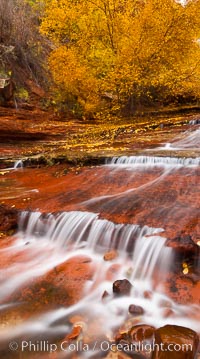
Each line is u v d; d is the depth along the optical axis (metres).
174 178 5.32
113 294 3.13
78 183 5.80
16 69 13.69
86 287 3.33
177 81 13.39
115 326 2.73
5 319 2.92
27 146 9.62
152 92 15.05
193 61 13.41
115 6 12.39
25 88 13.49
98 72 13.34
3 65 13.01
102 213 4.38
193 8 11.73
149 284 3.27
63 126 11.57
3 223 4.82
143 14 11.91
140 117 13.70
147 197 4.70
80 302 3.11
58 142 9.91
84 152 7.47
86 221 4.29
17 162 7.41
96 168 6.47
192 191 4.71
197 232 3.56
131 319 2.79
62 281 3.46
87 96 13.73
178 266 3.40
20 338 2.68
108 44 13.43
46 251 4.17
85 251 4.08
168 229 3.73
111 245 4.01
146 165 6.20
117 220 4.12
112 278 3.44
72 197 5.14
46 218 4.60
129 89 12.74
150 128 10.64
